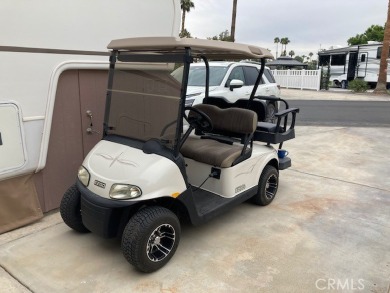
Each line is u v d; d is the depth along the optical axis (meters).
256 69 7.62
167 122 2.81
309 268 2.87
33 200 3.59
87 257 2.99
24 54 3.24
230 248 3.15
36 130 3.46
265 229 3.49
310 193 4.43
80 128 3.94
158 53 2.86
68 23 3.52
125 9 3.96
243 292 2.58
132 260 2.65
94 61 3.81
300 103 14.09
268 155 3.91
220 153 3.40
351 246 3.20
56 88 3.56
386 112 11.55
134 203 2.60
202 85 6.46
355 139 7.45
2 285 2.63
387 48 18.02
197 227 3.51
